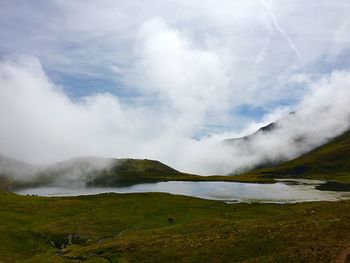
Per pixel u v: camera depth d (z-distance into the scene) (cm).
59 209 12200
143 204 12394
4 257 7238
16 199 13712
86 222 10388
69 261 6875
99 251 7219
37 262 6862
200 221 9175
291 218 7588
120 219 10612
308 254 5078
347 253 4894
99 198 14850
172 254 6297
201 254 6025
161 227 9669
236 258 5612
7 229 9188
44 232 9350
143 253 6644
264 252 5566
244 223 8150
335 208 7619
